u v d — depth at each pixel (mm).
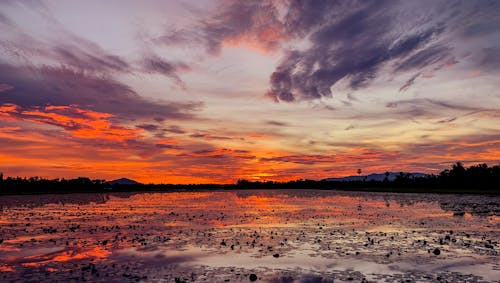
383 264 15969
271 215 40312
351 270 15031
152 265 15922
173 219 36062
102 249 19641
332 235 24406
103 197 104250
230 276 14117
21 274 14469
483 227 28609
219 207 55781
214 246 20375
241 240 22453
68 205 62750
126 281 13430
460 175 153375
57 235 24984
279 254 18094
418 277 13930
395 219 35125
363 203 65062
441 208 50344
